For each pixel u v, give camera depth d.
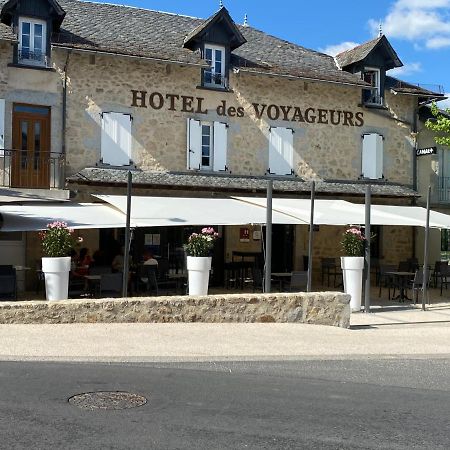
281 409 7.23
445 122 21.91
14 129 19.59
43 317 12.07
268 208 14.19
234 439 6.10
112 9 23.62
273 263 23.34
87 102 20.41
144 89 21.14
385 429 6.57
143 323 12.62
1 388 7.84
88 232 20.66
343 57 25.59
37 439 5.95
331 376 9.19
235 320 13.27
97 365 9.48
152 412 6.97
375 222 17.48
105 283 14.60
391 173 24.84
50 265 13.73
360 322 14.61
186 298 12.99
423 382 8.95
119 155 20.73
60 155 19.80
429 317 15.52
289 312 13.58
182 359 10.04
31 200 17.25
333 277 23.73
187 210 17.28
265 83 22.83
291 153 23.06
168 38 22.77
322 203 20.84
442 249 25.77
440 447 6.02
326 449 5.89
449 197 25.91
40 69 19.80
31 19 19.81
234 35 22.20
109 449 5.72
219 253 22.39
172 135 21.44
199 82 21.86
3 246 19.20
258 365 9.86
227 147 22.20
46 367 9.16
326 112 23.77
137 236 21.38
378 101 24.77
